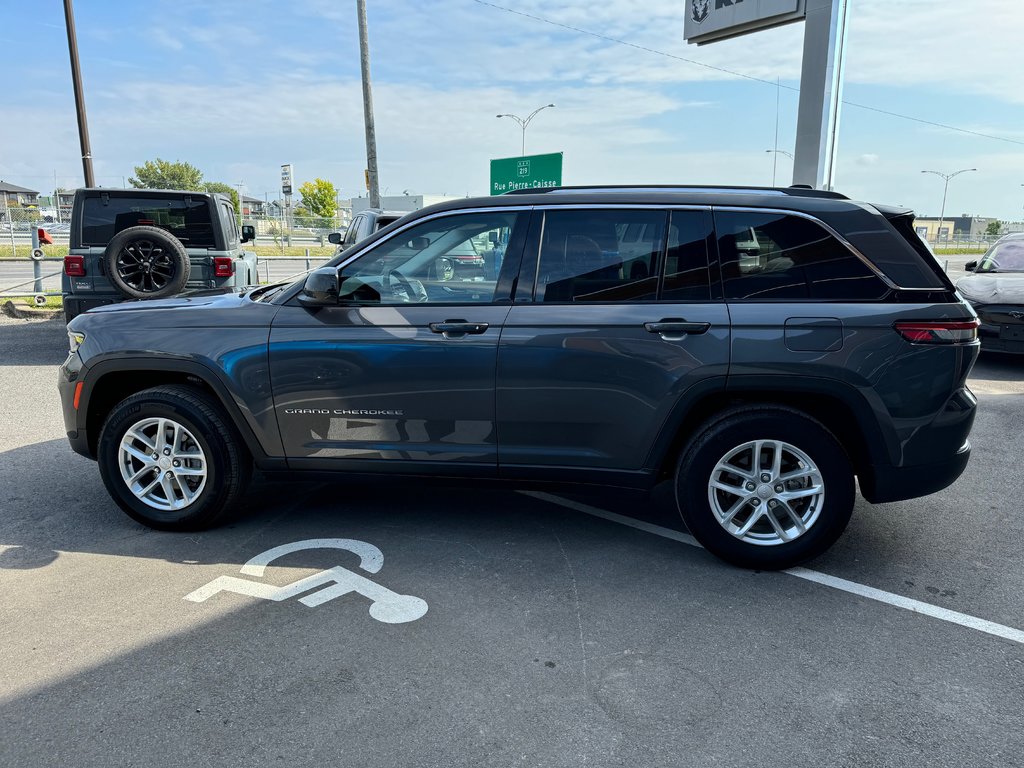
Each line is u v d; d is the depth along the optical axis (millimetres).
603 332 3500
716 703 2572
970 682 2715
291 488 4730
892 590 3436
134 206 8703
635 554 3793
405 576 3512
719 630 3059
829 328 3354
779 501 3523
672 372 3455
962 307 3408
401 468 3809
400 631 3025
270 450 3881
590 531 4086
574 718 2484
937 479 3484
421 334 3631
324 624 3070
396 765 2258
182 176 64938
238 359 3779
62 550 3766
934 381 3361
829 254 3434
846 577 3564
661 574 3568
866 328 3336
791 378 3385
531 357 3549
